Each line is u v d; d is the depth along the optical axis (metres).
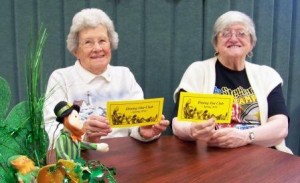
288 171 0.88
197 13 1.69
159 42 1.73
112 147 1.09
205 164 0.93
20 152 0.61
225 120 1.12
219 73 1.51
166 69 1.77
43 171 0.58
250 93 1.47
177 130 1.23
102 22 1.34
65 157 0.63
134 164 0.93
